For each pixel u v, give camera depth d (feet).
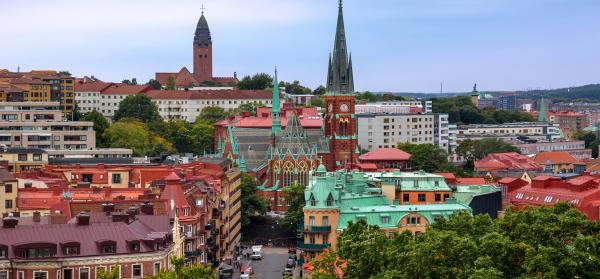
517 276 625.82
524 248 636.89
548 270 598.75
